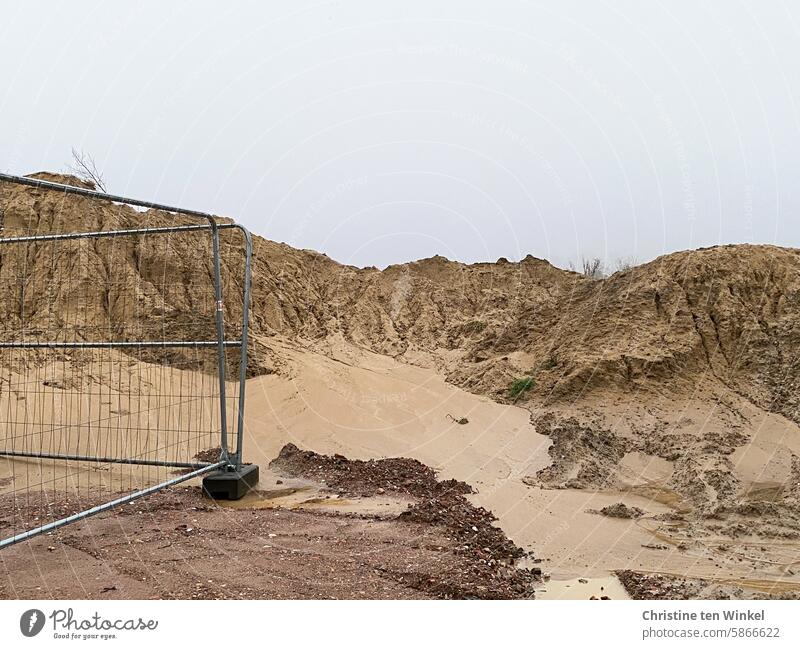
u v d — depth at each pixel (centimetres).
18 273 1834
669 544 835
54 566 568
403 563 589
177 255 2188
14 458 1048
